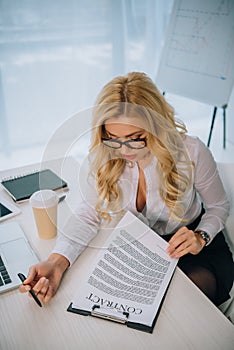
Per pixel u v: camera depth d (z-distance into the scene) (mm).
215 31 2250
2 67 2582
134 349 669
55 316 741
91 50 2762
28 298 786
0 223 1037
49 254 912
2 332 710
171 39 2479
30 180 1233
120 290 800
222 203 1124
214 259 1084
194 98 2387
